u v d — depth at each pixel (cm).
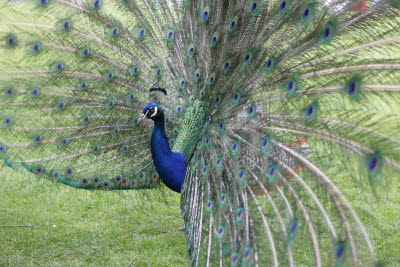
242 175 337
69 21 505
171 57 496
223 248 322
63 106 512
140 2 504
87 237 522
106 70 512
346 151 267
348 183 541
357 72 289
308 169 287
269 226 292
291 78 329
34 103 511
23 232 523
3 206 590
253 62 375
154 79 510
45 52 509
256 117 354
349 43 302
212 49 429
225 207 341
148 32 504
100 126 516
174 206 622
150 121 520
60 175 513
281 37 353
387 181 247
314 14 318
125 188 529
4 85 507
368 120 270
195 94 462
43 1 505
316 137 292
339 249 251
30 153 511
